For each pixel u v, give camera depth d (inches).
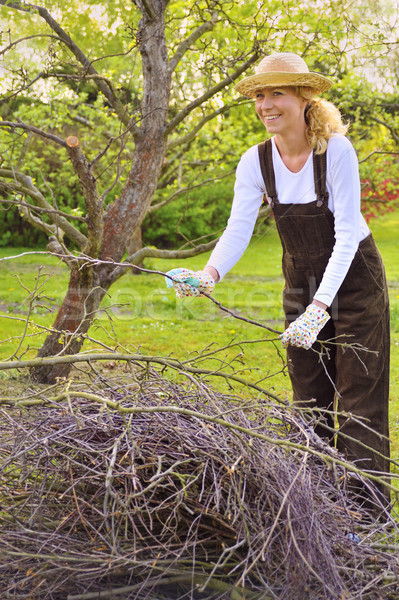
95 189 155.8
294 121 89.4
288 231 93.8
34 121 253.0
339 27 190.9
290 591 66.7
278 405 84.3
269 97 89.4
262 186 95.3
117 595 69.0
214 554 74.4
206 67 198.4
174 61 186.4
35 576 69.0
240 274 382.9
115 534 69.3
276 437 81.7
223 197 507.5
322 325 85.5
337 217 89.1
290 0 191.0
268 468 71.8
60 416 77.7
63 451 76.8
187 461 71.6
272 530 64.5
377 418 94.4
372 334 93.0
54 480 73.2
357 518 77.8
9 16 181.9
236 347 237.3
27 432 76.7
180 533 74.0
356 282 92.2
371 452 93.5
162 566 71.3
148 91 181.9
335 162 88.4
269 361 215.8
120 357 82.1
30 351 211.8
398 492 75.0
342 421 98.7
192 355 221.0
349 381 93.6
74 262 165.5
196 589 70.2
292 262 95.9
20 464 75.1
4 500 76.4
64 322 174.6
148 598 69.3
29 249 472.4
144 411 71.9
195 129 200.5
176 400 83.8
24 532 69.5
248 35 196.2
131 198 183.8
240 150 279.9
